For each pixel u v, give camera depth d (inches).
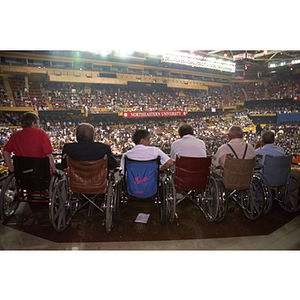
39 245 105.3
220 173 143.0
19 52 1039.6
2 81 1018.7
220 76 1815.9
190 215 136.8
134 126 1231.5
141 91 1486.2
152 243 107.7
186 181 122.3
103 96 1254.9
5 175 158.1
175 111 1331.2
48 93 1101.1
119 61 1338.6
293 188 137.5
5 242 107.2
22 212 139.1
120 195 124.5
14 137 120.9
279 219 131.6
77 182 110.7
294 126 1378.0
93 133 116.6
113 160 113.1
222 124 1475.1
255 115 1609.3
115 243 107.3
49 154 121.9
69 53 1159.6
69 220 124.0
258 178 135.3
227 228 121.5
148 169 116.5
